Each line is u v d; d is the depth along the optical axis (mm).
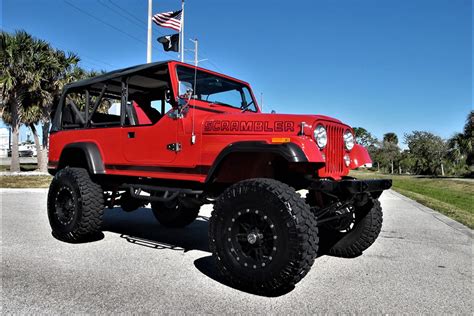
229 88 4816
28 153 49625
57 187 4789
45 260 3895
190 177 3811
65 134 5246
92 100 5348
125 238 5039
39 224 6004
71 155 5230
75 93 5410
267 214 2943
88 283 3217
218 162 3404
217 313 2664
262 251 3049
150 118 4863
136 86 4996
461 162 42375
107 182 4785
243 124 3480
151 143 4164
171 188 4031
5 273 3459
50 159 5512
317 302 2898
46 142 20422
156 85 4969
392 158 60625
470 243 5086
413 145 48406
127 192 5160
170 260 3982
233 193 3162
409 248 4738
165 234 5379
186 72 4297
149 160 4172
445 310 2777
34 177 17078
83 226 4512
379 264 3973
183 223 5766
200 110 4070
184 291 3078
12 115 19453
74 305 2744
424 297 3027
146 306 2754
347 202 3621
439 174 45594
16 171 19656
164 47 14445
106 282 3250
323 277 3510
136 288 3121
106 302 2811
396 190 16031
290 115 3361
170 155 3980
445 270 3781
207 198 3908
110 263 3824
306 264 2861
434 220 7211
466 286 3303
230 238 3162
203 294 3023
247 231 3139
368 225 4062
